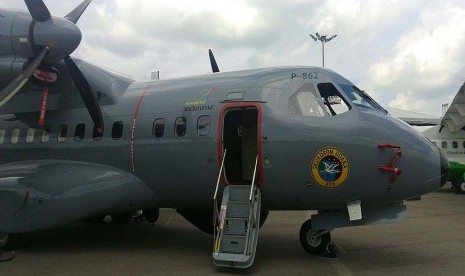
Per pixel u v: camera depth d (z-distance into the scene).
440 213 13.99
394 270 6.61
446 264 6.99
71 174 8.61
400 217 7.19
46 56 8.11
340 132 6.97
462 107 19.83
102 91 8.97
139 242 9.23
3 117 10.12
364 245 8.65
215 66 11.07
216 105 7.77
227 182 7.51
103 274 6.51
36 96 9.38
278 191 7.28
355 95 7.48
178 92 8.40
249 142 8.41
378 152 6.86
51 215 8.20
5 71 8.24
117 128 8.60
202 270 6.70
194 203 8.13
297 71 7.70
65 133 9.18
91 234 10.32
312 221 7.56
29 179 8.59
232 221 6.95
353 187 6.90
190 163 7.78
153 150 8.13
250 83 7.75
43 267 6.98
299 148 7.05
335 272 6.50
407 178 6.87
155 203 8.46
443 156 7.32
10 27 8.11
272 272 6.54
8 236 8.31
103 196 8.22
